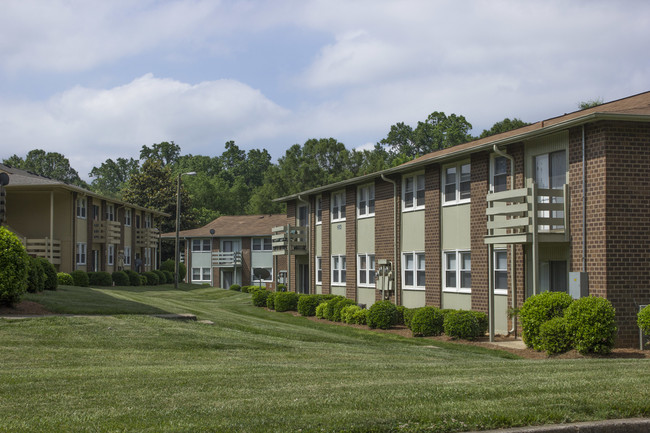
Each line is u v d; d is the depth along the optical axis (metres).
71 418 6.98
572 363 11.68
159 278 54.28
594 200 16.84
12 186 36.66
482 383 8.86
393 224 27.38
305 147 89.50
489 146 20.27
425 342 19.36
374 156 87.88
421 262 25.72
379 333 21.73
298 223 38.31
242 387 8.83
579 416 6.99
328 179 85.38
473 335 19.39
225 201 98.12
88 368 11.21
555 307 16.31
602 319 14.95
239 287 57.16
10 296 17.89
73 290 26.77
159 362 12.59
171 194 74.12
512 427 6.72
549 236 17.47
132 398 8.06
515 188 20.02
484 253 21.50
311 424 6.56
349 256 31.27
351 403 7.54
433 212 24.47
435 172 24.36
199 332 16.72
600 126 16.70
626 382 8.68
